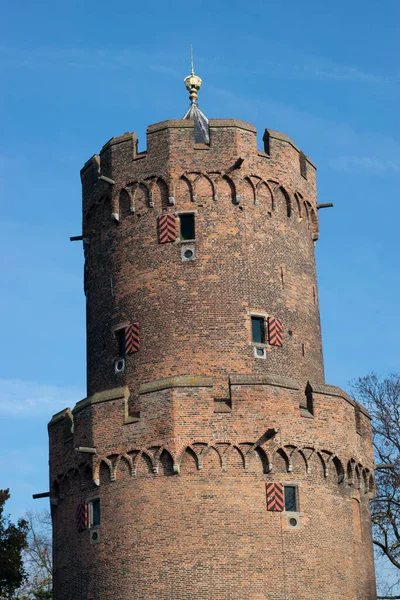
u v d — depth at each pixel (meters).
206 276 58.38
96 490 55.69
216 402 55.03
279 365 58.34
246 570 52.69
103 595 53.94
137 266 59.59
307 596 53.34
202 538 52.84
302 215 62.62
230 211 59.50
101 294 61.16
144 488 54.00
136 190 60.53
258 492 53.84
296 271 61.16
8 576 65.50
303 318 60.66
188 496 53.34
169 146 60.09
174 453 53.56
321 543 54.59
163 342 57.72
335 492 56.31
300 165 63.28
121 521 54.28
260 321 58.75
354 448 57.88
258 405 54.69
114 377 58.88
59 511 58.38
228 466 53.84
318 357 61.41
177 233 59.12
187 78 67.75
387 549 76.06
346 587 55.19
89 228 63.03
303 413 55.88
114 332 59.59
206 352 57.25
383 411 79.50
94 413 56.28
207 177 59.75
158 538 53.09
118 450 55.03
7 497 66.69
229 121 60.44
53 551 58.47
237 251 58.97
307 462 55.28
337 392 57.41
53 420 59.84
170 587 52.34
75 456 57.22
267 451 54.22
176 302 58.12
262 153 61.03
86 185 63.84
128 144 61.28
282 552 53.44
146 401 54.94
